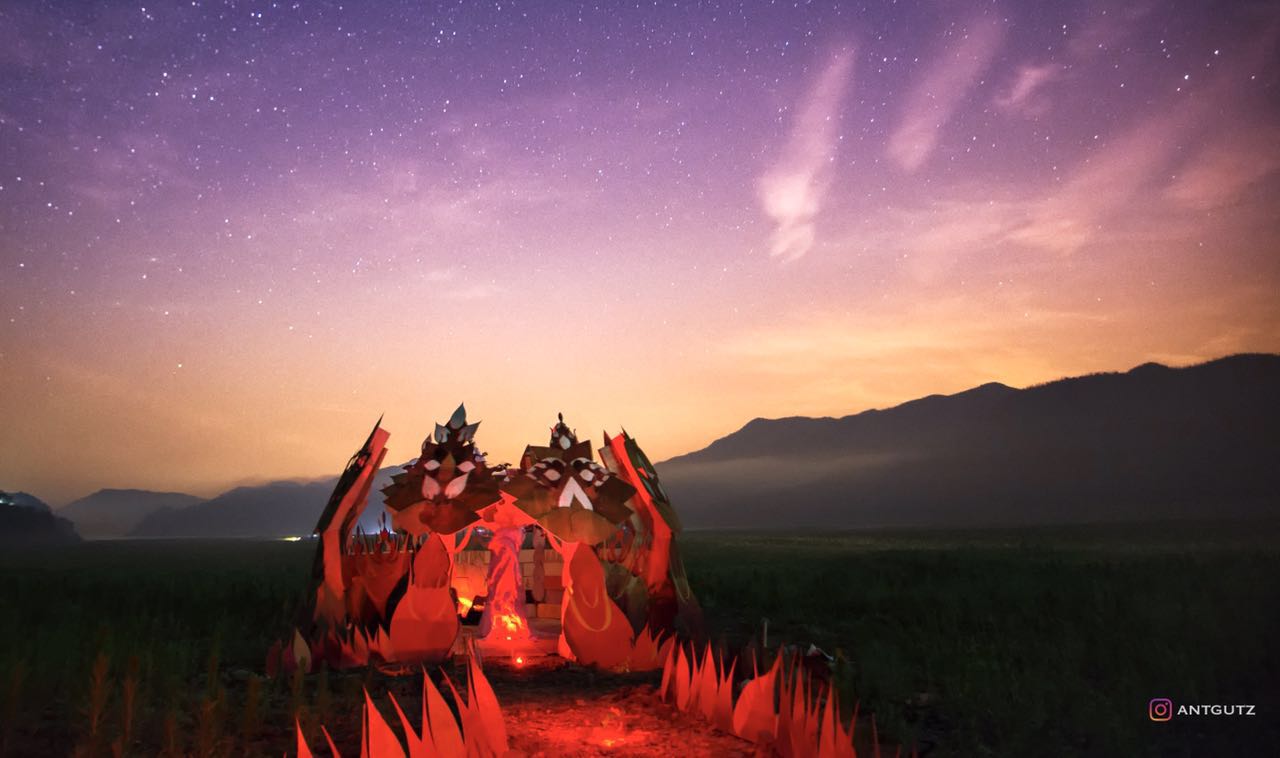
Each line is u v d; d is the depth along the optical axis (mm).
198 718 7027
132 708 6273
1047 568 21297
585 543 10117
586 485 10281
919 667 9422
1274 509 141750
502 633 10898
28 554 78875
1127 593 14164
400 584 10664
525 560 11922
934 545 50688
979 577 19953
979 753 6469
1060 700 7488
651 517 10484
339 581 10062
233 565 39000
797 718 5805
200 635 12570
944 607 14125
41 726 6637
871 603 15570
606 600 10031
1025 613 12781
